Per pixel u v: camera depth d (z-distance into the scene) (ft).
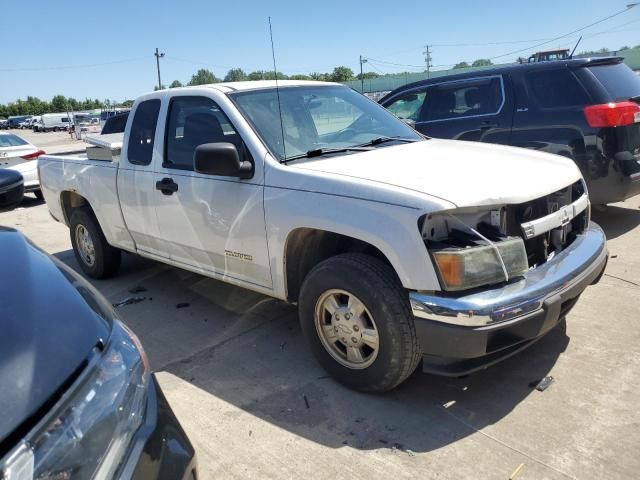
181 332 14.16
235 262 12.64
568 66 19.15
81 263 19.29
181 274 18.75
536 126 19.70
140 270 19.45
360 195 9.88
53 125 230.48
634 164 18.47
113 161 16.25
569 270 9.94
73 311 5.93
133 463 5.19
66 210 19.45
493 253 9.13
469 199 9.23
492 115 20.86
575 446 8.79
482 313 8.71
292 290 11.91
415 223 9.10
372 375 10.18
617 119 18.07
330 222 10.20
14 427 4.44
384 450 9.02
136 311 15.75
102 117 172.24
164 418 6.00
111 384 5.39
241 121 12.24
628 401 9.82
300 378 11.46
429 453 8.86
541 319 9.30
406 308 9.56
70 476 4.60
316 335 11.04
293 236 11.25
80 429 4.83
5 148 36.76
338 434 9.52
